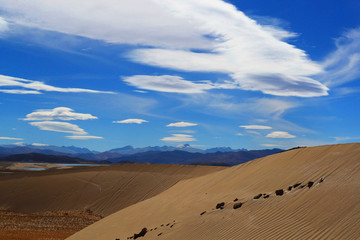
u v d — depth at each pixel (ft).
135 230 47.47
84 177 194.08
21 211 160.76
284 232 25.84
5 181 193.67
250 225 29.40
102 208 162.81
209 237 30.58
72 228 109.19
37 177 197.98
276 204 31.76
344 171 32.30
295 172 39.40
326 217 25.46
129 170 198.29
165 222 43.42
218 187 53.21
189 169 189.78
